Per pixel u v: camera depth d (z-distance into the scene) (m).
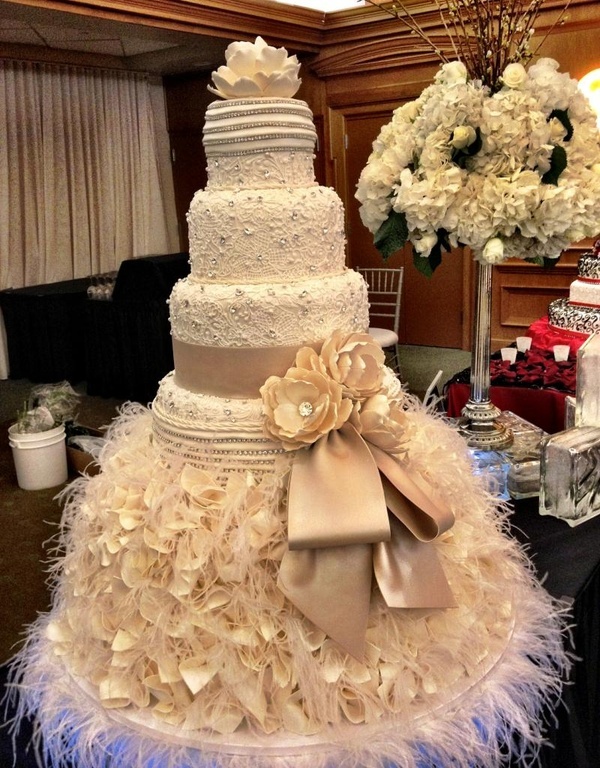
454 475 1.08
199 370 1.02
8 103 5.62
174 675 0.87
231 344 0.98
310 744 0.81
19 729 0.97
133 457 1.06
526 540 1.39
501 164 1.35
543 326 2.90
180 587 0.86
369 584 0.87
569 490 1.43
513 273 5.11
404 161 1.44
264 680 0.85
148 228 6.82
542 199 1.34
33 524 3.11
